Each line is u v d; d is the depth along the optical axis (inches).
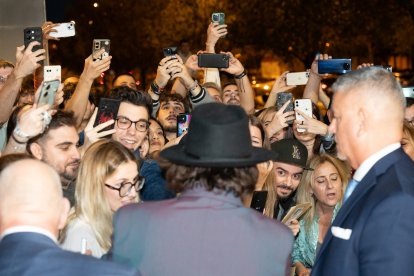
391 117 140.8
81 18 1072.2
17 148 189.8
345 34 940.0
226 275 130.1
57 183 128.3
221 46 957.2
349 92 142.6
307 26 939.3
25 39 253.1
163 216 132.5
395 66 1285.7
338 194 230.8
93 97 285.0
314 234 235.3
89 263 120.5
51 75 255.1
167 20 989.2
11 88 248.1
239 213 133.3
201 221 131.9
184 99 319.9
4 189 125.7
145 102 230.5
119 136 227.9
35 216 124.1
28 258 120.6
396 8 914.1
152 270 131.1
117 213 136.0
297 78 331.9
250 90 327.6
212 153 131.8
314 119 266.5
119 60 1092.5
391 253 131.2
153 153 237.9
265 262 131.6
